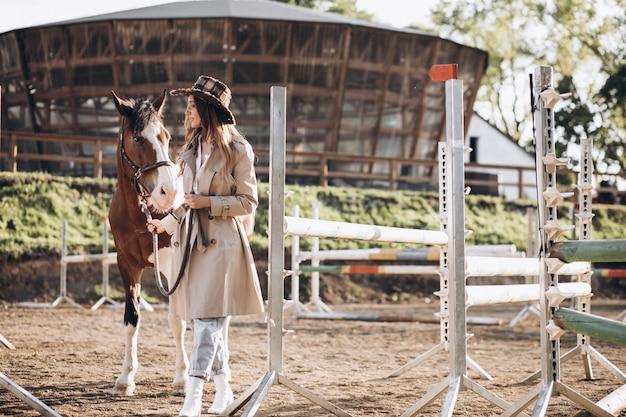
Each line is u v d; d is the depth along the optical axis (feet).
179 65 85.92
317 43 87.10
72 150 87.81
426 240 19.43
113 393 18.69
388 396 18.79
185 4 94.73
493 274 19.48
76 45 85.92
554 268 13.91
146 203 19.26
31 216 60.90
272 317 15.12
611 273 38.45
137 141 18.65
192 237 14.74
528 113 163.12
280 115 15.37
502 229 80.18
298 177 88.79
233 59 85.71
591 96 147.13
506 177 116.57
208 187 14.90
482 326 40.29
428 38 92.63
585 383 21.07
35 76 88.12
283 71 87.15
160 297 55.93
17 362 24.18
